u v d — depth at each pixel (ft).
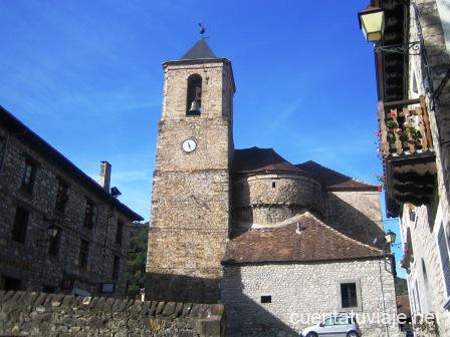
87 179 74.74
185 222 88.22
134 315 24.41
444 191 21.66
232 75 108.68
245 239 80.89
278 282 70.79
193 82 102.63
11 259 56.59
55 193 67.97
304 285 69.82
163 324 24.20
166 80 101.60
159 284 83.92
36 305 24.71
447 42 22.74
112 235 85.56
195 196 90.17
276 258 72.38
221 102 98.07
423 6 23.97
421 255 39.60
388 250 73.67
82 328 24.22
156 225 88.63
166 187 91.81
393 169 24.12
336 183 101.60
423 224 34.91
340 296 67.97
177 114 98.22
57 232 67.87
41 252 63.16
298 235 77.92
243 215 91.40
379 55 31.99
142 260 162.71
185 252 85.76
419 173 23.82
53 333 24.14
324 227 78.54
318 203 94.73
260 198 89.97
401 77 34.14
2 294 25.11
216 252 84.89
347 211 97.40
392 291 66.74
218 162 92.68
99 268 79.30
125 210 90.43
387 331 64.75
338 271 69.56
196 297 81.87
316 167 107.96
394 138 24.16
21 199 59.47
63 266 68.33
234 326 69.31
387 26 29.60
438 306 32.30
